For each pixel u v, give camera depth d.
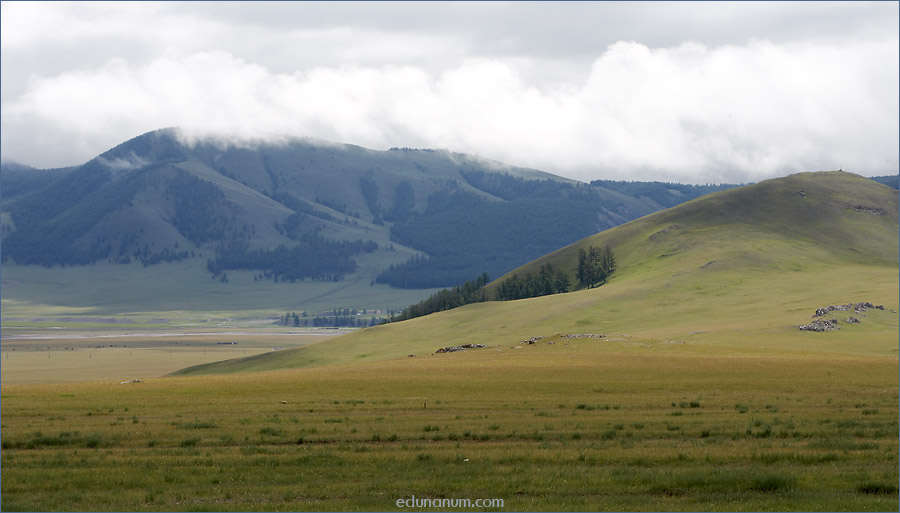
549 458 75.94
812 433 87.00
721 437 85.88
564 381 148.75
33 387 152.25
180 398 128.50
